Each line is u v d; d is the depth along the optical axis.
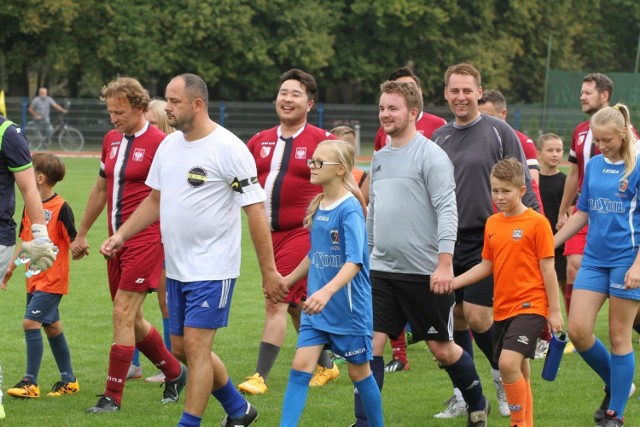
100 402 15.93
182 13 94.31
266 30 98.00
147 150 16.58
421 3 99.50
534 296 14.12
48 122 84.62
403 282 14.35
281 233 18.02
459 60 104.69
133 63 95.75
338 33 102.12
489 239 14.40
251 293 28.05
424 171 14.25
